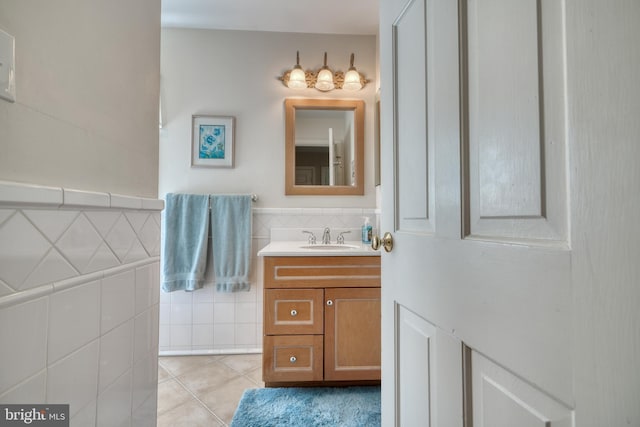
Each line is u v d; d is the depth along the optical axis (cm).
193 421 140
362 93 217
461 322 58
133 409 74
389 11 93
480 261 52
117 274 67
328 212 215
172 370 187
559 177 38
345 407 150
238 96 213
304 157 216
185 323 208
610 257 32
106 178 65
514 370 44
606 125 33
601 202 33
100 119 63
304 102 215
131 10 75
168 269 197
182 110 210
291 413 145
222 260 202
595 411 33
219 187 212
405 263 82
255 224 213
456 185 59
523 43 44
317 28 211
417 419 75
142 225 79
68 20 54
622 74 31
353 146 218
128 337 72
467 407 56
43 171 49
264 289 164
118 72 70
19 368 44
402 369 84
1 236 41
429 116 71
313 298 165
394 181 89
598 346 33
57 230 51
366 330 165
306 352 164
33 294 46
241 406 150
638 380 30
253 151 213
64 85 53
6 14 43
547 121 40
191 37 212
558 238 38
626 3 31
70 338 53
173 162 209
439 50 66
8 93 43
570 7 37
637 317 30
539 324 40
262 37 214
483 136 53
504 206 48
